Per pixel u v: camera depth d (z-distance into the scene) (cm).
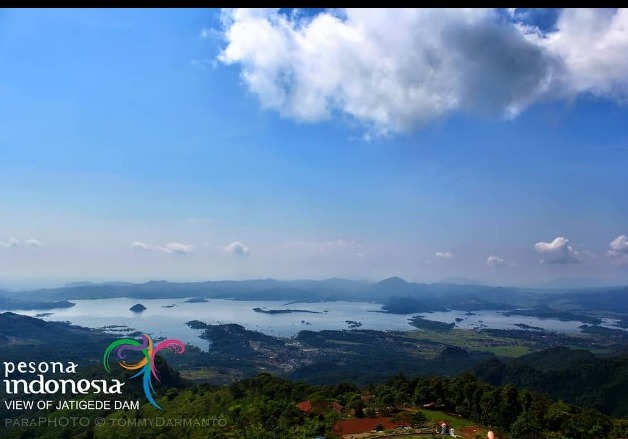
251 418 8375
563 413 7875
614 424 7881
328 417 8050
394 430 7394
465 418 8631
